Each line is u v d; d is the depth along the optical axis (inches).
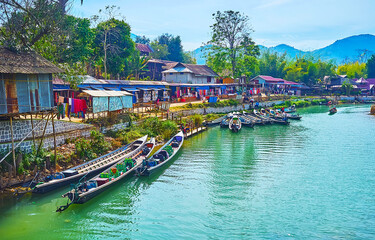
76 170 833.5
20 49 899.4
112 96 1192.8
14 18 1058.1
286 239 601.3
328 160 1128.8
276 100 2992.1
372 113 2534.5
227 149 1299.2
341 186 868.6
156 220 678.5
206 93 2454.5
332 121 2156.7
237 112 2204.7
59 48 1357.0
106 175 805.9
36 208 706.2
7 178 766.5
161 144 1312.7
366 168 1028.5
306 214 703.7
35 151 874.1
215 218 686.5
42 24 1133.7
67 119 1155.3
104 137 1130.7
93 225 653.9
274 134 1663.4
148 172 895.1
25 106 814.5
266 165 1067.3
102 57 2012.8
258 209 730.2
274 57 4549.7
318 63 4549.7
